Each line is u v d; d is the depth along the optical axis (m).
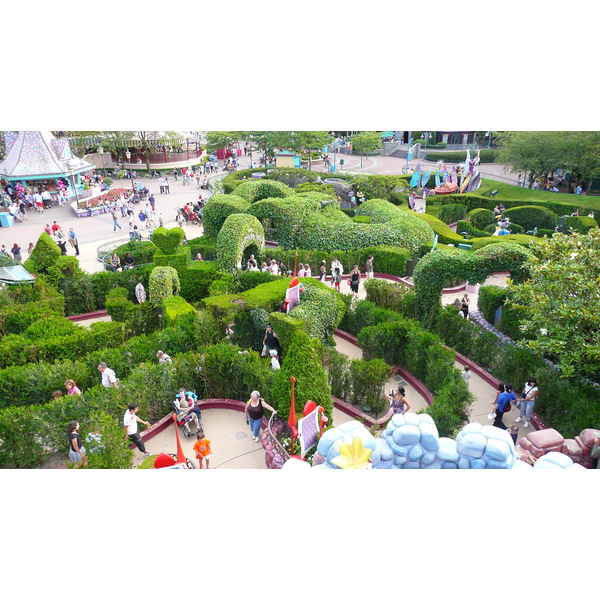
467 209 40.34
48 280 22.41
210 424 14.55
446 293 25.09
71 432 11.92
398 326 17.56
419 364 16.84
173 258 22.58
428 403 15.84
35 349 16.41
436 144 64.62
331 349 16.17
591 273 14.30
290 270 26.66
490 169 55.34
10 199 40.38
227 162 57.19
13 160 41.06
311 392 12.86
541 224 36.31
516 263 18.44
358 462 10.33
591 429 12.59
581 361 14.45
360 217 30.22
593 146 37.34
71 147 47.94
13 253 28.20
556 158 39.38
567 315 14.04
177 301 19.34
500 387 14.12
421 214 34.41
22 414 12.72
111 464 11.74
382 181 40.88
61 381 14.80
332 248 27.67
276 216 27.73
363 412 15.26
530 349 16.06
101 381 15.61
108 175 52.47
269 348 17.14
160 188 47.19
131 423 12.59
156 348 16.31
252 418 13.44
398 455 10.94
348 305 20.05
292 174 45.03
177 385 14.81
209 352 15.20
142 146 51.62
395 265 27.11
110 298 21.22
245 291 20.66
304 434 11.88
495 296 20.08
